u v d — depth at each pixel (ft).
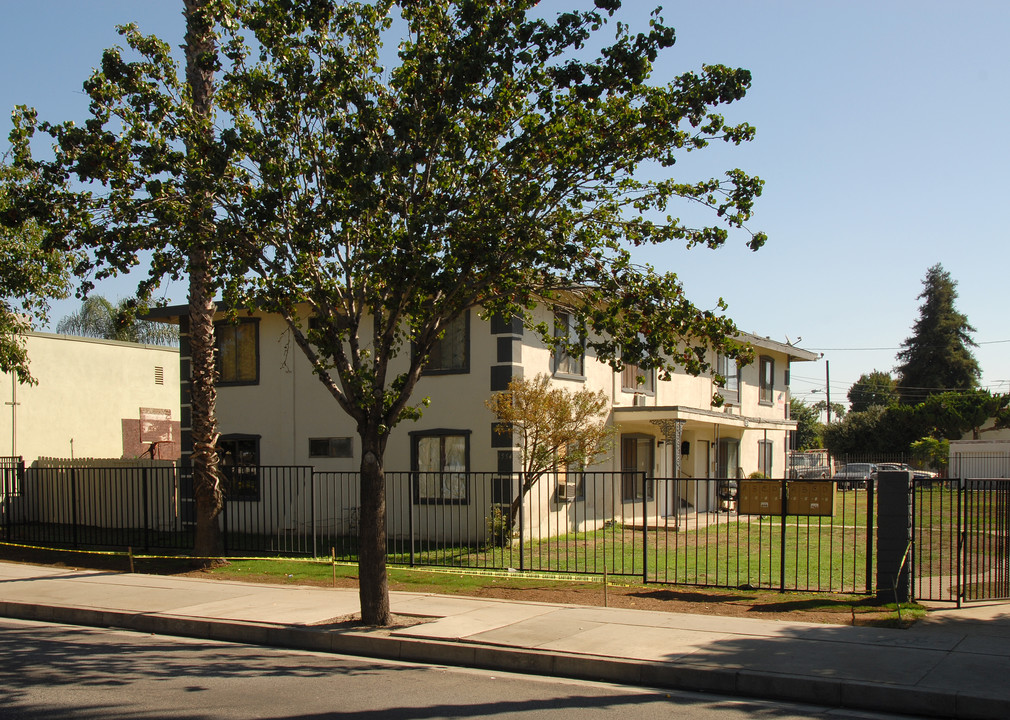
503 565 49.42
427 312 34.81
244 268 34.60
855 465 131.64
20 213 33.76
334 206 32.27
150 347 96.02
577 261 33.65
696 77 31.73
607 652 28.58
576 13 31.07
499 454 61.77
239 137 33.45
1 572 50.19
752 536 65.51
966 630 31.19
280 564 51.47
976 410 172.96
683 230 33.24
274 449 71.51
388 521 65.92
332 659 30.53
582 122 31.81
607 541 62.49
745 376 102.32
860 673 25.43
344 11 34.81
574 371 70.38
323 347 33.81
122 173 33.19
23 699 24.57
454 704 24.16
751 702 24.64
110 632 35.91
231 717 22.74
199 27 34.78
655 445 82.74
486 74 31.63
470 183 33.35
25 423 82.74
